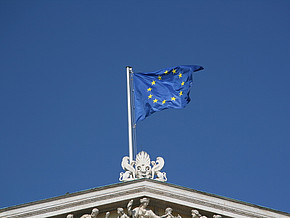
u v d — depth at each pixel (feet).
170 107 150.82
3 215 130.93
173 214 133.90
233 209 134.62
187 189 135.03
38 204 132.05
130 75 156.35
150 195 133.39
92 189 133.39
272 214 135.64
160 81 153.69
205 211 133.69
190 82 152.05
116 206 133.39
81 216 132.16
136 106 152.87
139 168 139.95
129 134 148.36
